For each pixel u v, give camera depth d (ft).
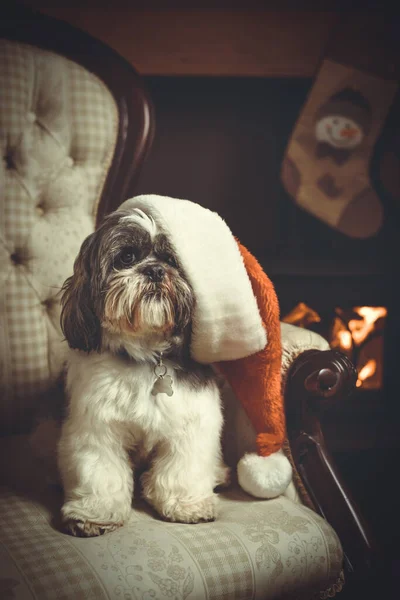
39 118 6.81
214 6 9.90
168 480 5.28
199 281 5.02
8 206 6.61
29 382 6.63
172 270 5.07
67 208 6.86
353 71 9.89
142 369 5.21
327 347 6.32
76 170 6.91
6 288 6.57
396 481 10.59
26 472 5.80
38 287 6.74
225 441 6.33
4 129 6.59
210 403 5.41
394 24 9.84
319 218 10.32
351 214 10.27
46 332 6.77
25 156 6.67
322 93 9.97
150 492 5.41
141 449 5.46
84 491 5.08
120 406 5.13
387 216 10.62
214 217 5.19
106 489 5.11
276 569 4.80
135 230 5.07
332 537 5.23
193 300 5.13
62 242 6.78
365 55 9.88
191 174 10.65
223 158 10.63
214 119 10.52
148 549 4.63
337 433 10.80
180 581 4.44
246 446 6.10
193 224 5.06
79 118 6.85
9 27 6.75
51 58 6.82
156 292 4.93
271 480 5.50
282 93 10.48
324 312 10.87
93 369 5.25
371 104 9.97
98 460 5.16
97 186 7.04
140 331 5.10
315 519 5.33
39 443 5.98
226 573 4.60
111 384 5.14
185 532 4.91
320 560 5.06
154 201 5.19
